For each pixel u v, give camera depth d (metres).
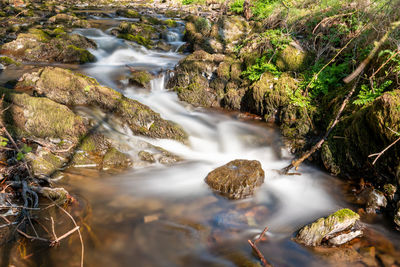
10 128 5.16
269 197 4.80
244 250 3.72
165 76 9.03
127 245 3.72
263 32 9.52
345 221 3.78
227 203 4.62
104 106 6.52
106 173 5.19
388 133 4.24
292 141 6.14
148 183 5.05
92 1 24.83
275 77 7.39
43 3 21.64
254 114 7.55
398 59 5.21
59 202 4.27
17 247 3.49
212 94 8.23
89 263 3.42
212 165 5.76
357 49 6.77
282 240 3.89
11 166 4.50
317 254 3.64
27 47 10.30
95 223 4.04
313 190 5.00
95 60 10.43
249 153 6.28
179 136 6.38
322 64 7.13
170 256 3.61
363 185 4.82
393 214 4.18
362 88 5.35
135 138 5.89
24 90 6.91
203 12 18.30
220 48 10.87
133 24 13.84
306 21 8.91
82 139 5.58
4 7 17.44
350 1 8.33
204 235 3.95
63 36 11.09
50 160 5.04
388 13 6.37
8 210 3.99
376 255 3.61
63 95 6.71
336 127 5.44
